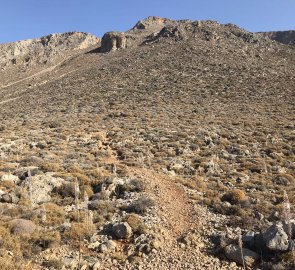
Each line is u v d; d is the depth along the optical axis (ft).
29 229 47.98
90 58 462.19
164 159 94.89
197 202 61.93
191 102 194.18
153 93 218.59
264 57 319.68
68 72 401.90
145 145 110.73
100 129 136.26
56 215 53.88
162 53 336.08
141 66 298.76
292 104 186.70
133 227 50.14
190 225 53.26
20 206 56.18
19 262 40.93
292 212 54.29
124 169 80.79
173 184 72.49
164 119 154.92
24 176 70.79
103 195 63.31
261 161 92.84
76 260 42.55
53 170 76.43
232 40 377.71
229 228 51.29
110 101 207.51
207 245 47.34
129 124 144.15
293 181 77.20
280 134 128.16
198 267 42.24
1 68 501.97
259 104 187.42
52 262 41.39
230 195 62.85
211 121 150.71
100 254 44.70
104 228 51.01
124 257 44.09
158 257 44.47
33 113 194.70
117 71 298.97
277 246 41.98
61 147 105.91
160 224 52.85
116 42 498.28
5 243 43.73
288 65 293.84
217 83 234.38
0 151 98.43
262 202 60.13
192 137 119.85
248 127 140.67
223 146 110.83
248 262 42.14
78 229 48.73
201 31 411.54
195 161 93.45
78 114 174.81
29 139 116.98
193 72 261.85
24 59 543.39
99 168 81.30
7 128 145.07
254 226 51.37
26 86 356.79
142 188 67.36
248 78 243.81
